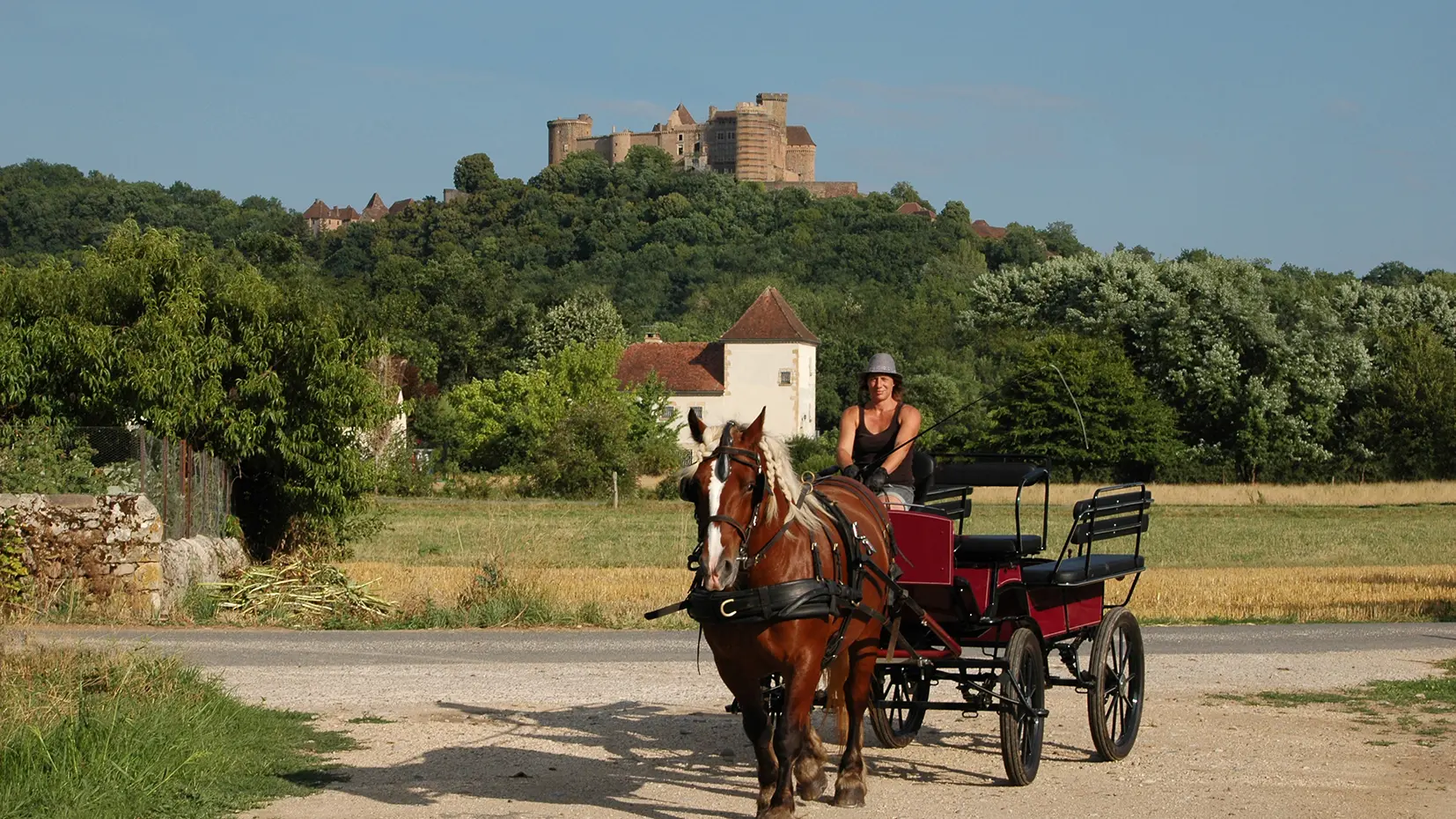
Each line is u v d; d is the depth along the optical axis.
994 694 8.96
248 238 67.62
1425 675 14.38
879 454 9.75
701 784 9.03
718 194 196.38
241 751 9.32
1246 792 8.84
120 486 19.88
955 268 153.75
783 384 85.25
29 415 21.91
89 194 167.50
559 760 9.70
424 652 15.93
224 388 23.59
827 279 165.00
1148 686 13.51
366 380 24.48
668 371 86.94
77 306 22.47
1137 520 10.79
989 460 10.34
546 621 19.33
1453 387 60.22
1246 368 62.38
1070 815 8.17
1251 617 20.72
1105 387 54.44
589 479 52.66
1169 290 63.88
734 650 7.57
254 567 20.75
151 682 10.45
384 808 8.16
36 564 18.41
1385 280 150.00
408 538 34.41
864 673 8.48
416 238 189.75
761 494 7.49
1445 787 8.96
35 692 9.62
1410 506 50.41
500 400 63.78
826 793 8.77
